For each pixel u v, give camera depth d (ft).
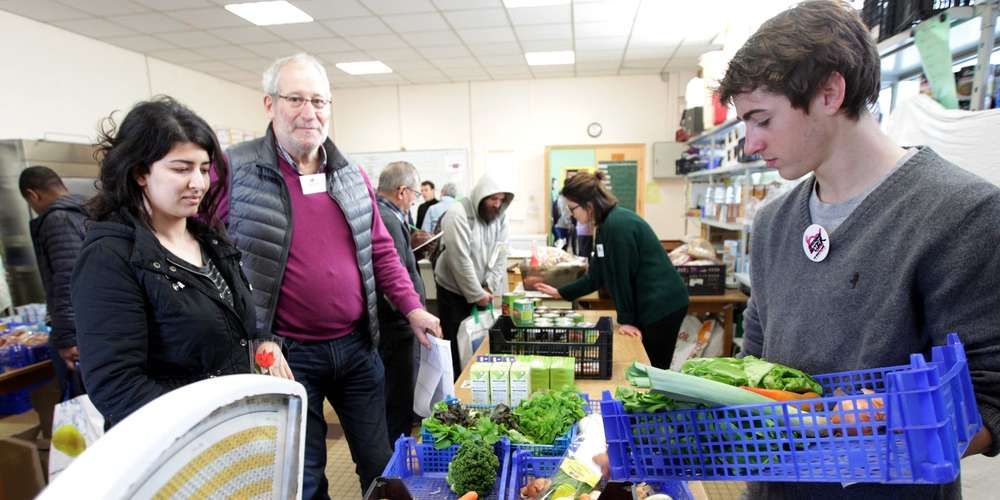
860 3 6.09
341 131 26.96
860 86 2.19
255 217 5.08
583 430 3.80
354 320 5.71
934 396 1.60
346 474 8.44
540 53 20.25
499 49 19.45
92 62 16.07
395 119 26.40
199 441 1.18
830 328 2.51
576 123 25.11
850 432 1.87
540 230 26.08
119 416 3.41
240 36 16.58
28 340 8.02
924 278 2.16
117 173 3.49
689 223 18.44
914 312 2.24
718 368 2.63
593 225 8.15
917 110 5.33
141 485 1.00
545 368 4.93
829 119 2.28
